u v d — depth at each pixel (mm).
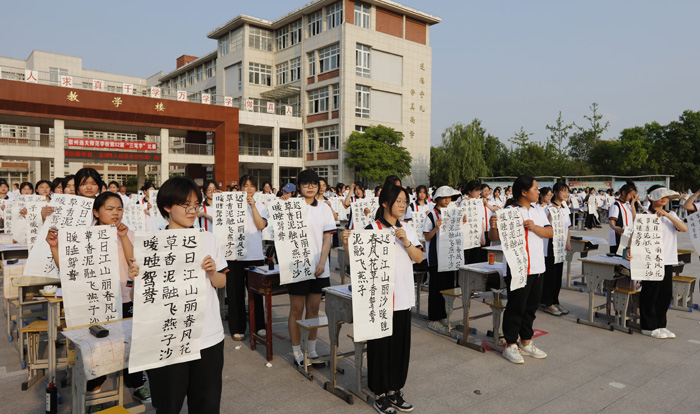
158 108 25062
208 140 33750
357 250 3234
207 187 5211
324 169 31109
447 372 4242
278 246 4164
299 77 32938
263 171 36844
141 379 3512
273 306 6676
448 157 32656
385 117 31469
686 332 5539
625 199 6484
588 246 7930
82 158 23516
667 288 5312
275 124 31125
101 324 2963
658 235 5180
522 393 3799
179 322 2318
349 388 3838
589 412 3471
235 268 5039
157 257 2254
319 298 4469
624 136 35656
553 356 4688
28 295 4344
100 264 3207
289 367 4328
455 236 5520
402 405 3443
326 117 30672
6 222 6891
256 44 34500
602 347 4969
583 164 39438
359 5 29812
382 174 27609
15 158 23391
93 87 23234
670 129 32969
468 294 4957
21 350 4219
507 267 4516
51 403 3244
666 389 3891
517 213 4473
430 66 33938
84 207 4082
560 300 7188
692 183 32125
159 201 2385
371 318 3246
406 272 3512
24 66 43250
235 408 3475
